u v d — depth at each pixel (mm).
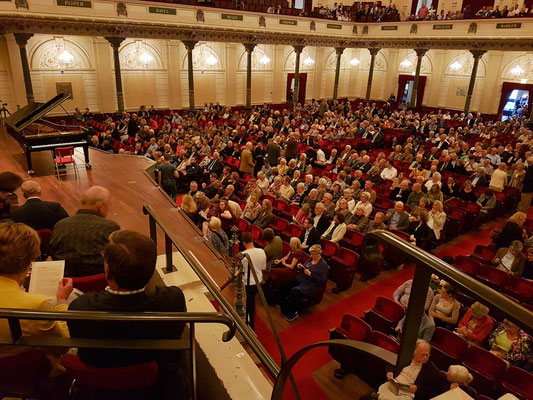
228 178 10438
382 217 7684
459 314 5551
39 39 17266
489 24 19797
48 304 1888
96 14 16000
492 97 22750
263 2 23469
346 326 5191
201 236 6371
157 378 1829
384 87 27141
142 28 17344
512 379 4223
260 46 23578
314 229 7453
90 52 18656
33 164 9656
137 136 14219
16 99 17125
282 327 6125
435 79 24766
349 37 24078
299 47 22578
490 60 22422
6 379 1804
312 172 11875
